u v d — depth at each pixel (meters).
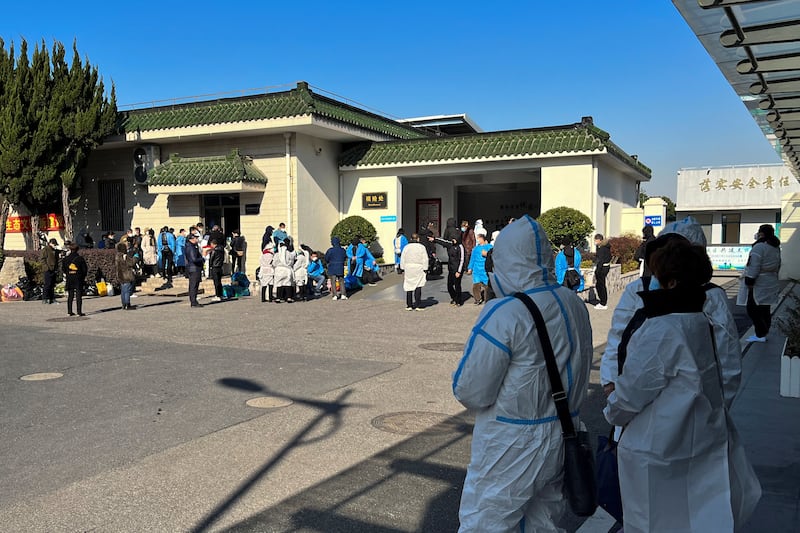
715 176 34.44
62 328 11.90
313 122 17.84
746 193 33.69
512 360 2.61
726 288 19.61
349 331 11.41
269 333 11.22
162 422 6.00
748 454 4.91
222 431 5.73
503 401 2.62
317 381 7.64
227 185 18.81
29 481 4.57
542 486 2.63
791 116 8.08
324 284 17.55
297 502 4.27
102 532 3.80
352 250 18.17
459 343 10.20
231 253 19.08
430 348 9.77
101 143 20.09
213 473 4.75
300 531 3.85
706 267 2.75
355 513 4.10
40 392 7.08
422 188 24.05
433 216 23.88
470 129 30.42
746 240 34.31
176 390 7.18
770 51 5.64
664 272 2.76
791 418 5.84
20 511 4.07
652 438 2.67
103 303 15.95
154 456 5.10
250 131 18.92
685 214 35.69
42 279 18.11
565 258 13.23
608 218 20.56
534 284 2.74
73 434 5.63
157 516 4.03
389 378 7.81
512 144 19.16
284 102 18.50
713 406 2.72
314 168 20.14
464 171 19.75
